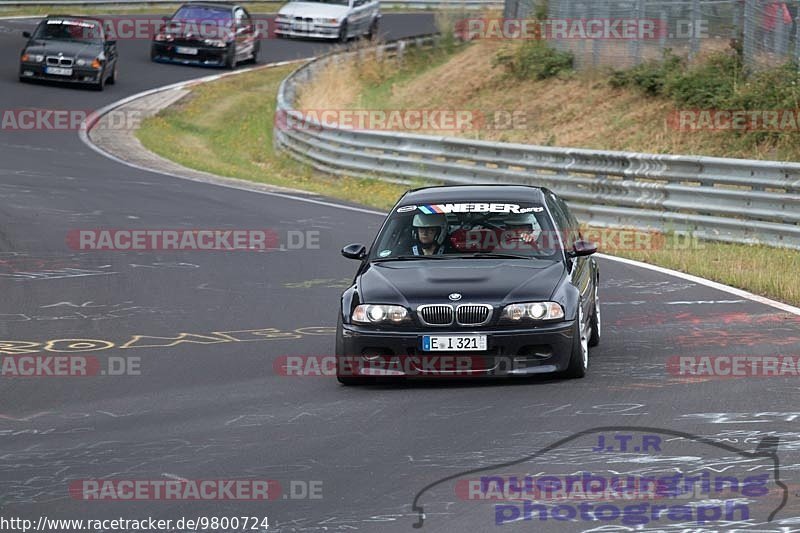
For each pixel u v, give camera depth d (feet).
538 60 329.72
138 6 510.58
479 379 97.66
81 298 139.85
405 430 80.38
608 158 199.41
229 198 227.61
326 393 94.02
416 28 517.55
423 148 245.24
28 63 349.20
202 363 106.83
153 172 262.26
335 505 64.28
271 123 363.35
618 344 109.81
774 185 172.55
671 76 278.26
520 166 219.41
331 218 204.74
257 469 71.97
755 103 252.01
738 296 132.98
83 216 198.70
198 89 384.27
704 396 87.10
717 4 278.05
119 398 94.12
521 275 96.32
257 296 140.36
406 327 93.09
